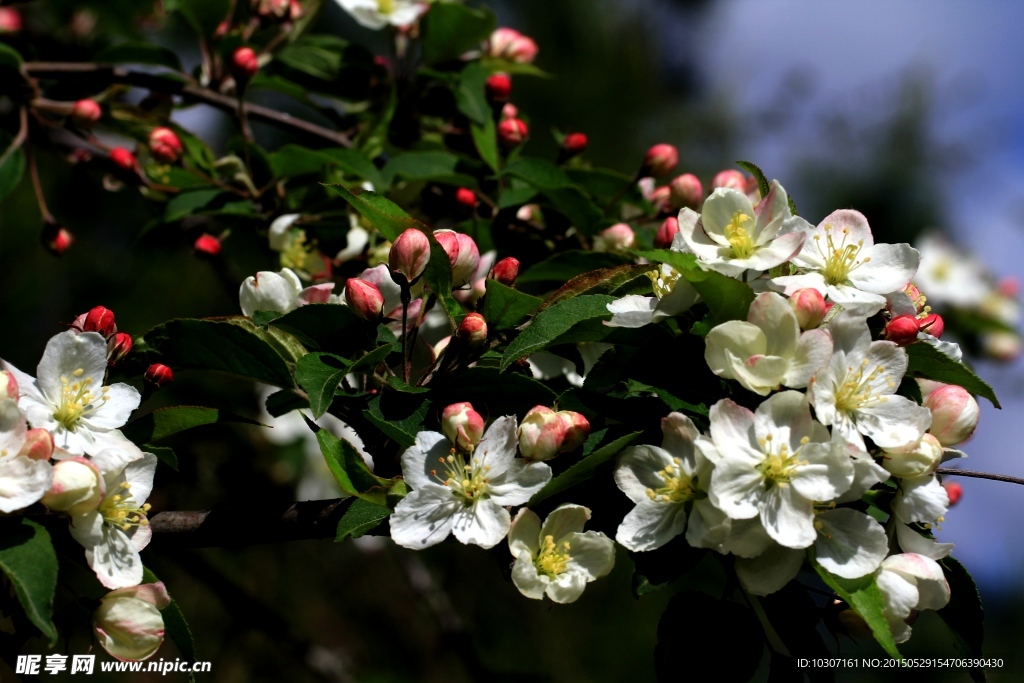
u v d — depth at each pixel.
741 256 0.68
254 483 1.09
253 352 0.71
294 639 1.03
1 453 0.65
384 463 0.70
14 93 0.90
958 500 0.76
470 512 0.67
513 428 0.68
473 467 0.67
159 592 0.67
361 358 0.68
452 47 0.93
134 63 0.94
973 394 0.71
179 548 0.70
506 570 0.68
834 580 0.66
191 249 0.93
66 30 1.17
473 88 0.89
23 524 0.65
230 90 0.95
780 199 0.68
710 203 0.69
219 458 1.09
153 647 0.67
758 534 0.66
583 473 0.68
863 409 0.67
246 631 1.01
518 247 0.86
